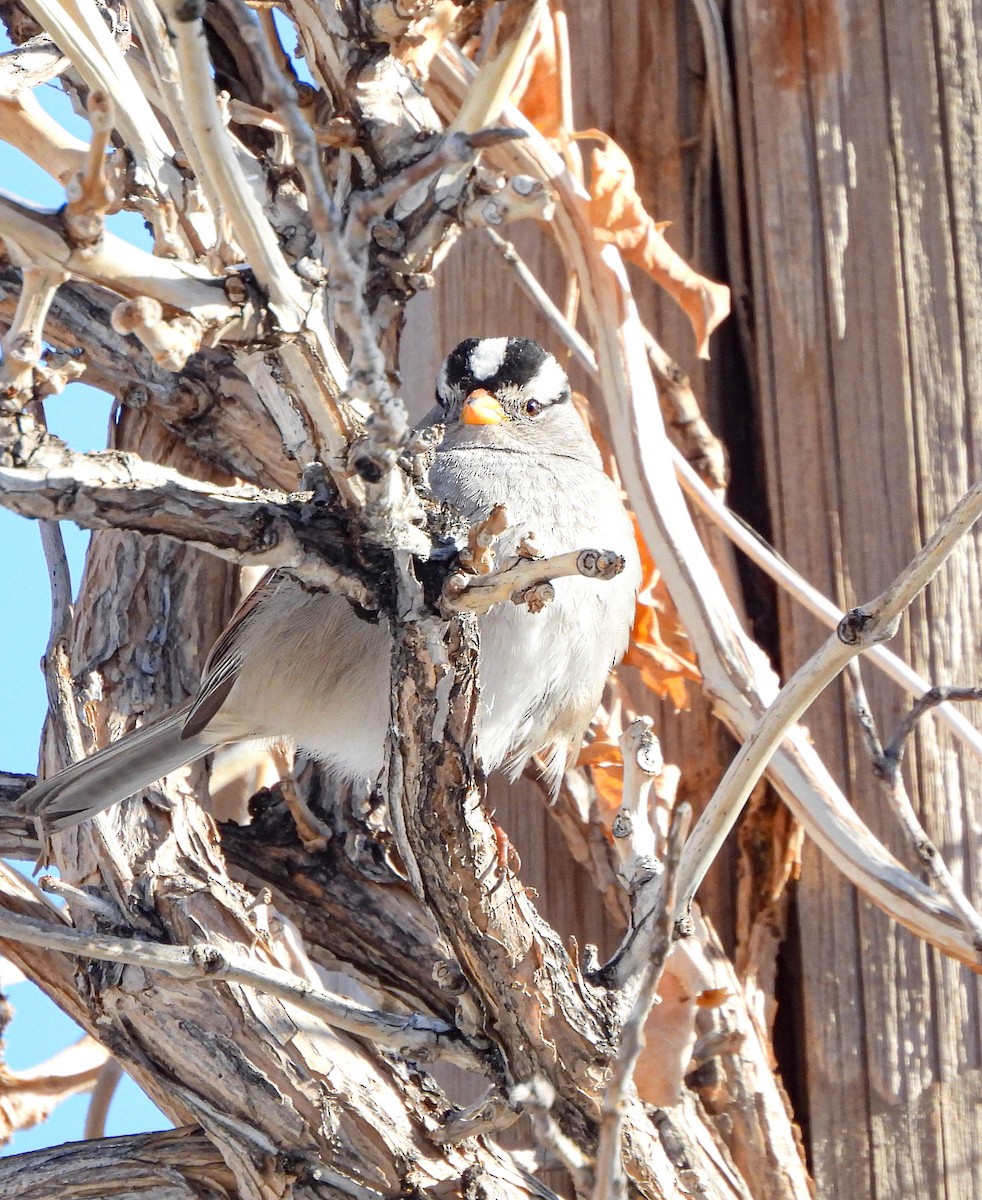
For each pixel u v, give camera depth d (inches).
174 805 230.7
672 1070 225.8
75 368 138.7
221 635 241.3
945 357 275.3
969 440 271.7
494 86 157.8
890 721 261.9
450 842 168.6
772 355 284.4
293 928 235.3
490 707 246.1
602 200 257.6
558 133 265.7
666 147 305.0
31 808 228.8
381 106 161.6
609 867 262.8
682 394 280.2
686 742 275.3
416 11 157.2
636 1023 140.4
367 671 237.1
